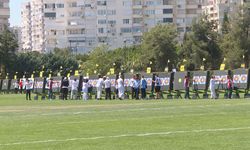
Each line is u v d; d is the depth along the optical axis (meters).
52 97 96.94
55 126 34.06
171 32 179.00
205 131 28.75
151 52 177.00
